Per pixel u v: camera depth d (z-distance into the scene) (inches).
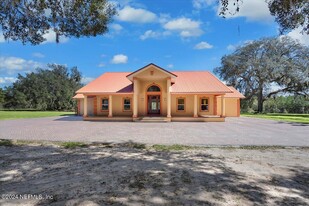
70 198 159.2
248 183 193.0
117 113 941.8
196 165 244.2
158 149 326.6
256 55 1576.0
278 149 332.5
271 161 265.9
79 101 1250.6
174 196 163.8
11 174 211.8
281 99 2023.9
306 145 363.3
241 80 1615.4
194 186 183.3
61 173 214.1
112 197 160.9
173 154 296.0
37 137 442.3
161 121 822.5
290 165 249.9
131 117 874.1
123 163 249.6
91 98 1066.7
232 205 151.4
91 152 304.2
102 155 287.1
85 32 339.0
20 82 2177.7
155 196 163.3
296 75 1414.9
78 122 790.5
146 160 263.4
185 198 160.7
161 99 920.3
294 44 1496.1
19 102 2103.8
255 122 810.2
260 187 184.5
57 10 307.7
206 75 1049.5
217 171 224.4
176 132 527.5
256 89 1562.5
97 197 160.7
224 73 1660.9
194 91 869.8
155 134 491.8
